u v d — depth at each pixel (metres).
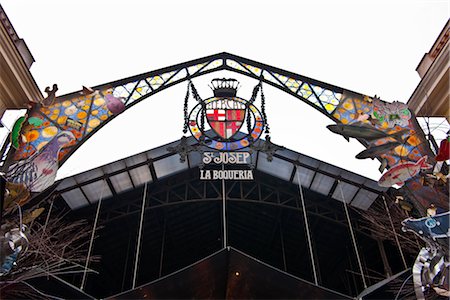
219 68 14.02
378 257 22.55
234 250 12.48
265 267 12.71
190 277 12.75
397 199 9.83
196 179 22.11
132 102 12.40
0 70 9.79
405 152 10.30
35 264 7.72
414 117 10.82
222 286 13.69
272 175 21.94
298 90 13.09
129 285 24.59
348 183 19.45
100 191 19.41
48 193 9.45
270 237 26.14
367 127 10.99
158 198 22.77
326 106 12.45
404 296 10.91
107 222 20.42
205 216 25.00
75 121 11.02
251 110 13.08
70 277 20.77
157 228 24.00
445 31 10.77
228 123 12.95
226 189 23.70
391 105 11.24
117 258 24.08
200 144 12.73
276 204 21.72
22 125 9.64
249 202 23.00
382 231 11.05
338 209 21.72
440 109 10.62
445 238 7.80
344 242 23.28
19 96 10.53
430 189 9.07
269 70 13.77
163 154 19.67
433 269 7.87
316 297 13.06
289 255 26.73
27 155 9.35
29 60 11.04
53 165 9.55
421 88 10.94
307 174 20.50
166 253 26.38
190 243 26.59
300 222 23.89
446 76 10.06
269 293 13.58
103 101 11.88
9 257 6.90
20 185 8.12
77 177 18.31
